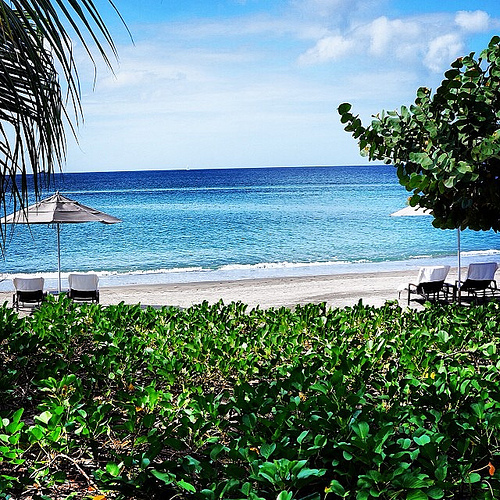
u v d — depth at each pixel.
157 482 3.04
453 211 5.52
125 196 84.38
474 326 6.62
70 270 25.14
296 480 2.79
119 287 17.17
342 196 77.06
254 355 5.74
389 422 3.46
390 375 4.74
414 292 14.14
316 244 31.98
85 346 6.62
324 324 6.85
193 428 3.64
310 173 164.25
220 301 8.28
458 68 4.94
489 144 4.53
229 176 151.38
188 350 5.63
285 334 6.68
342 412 3.42
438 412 3.52
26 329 6.77
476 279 14.10
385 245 31.05
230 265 24.97
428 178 4.95
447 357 5.62
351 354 5.46
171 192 92.56
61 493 3.35
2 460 3.38
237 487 2.77
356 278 18.22
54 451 3.60
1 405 4.79
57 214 13.60
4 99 3.51
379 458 2.90
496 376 4.74
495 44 4.77
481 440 3.39
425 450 2.95
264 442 3.27
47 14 3.09
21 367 5.48
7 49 3.40
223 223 44.94
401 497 2.84
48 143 3.64
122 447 3.84
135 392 4.64
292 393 4.29
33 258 29.39
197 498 2.71
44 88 3.60
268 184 112.88
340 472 2.94
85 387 5.05
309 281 17.83
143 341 6.06
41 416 3.66
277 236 36.12
